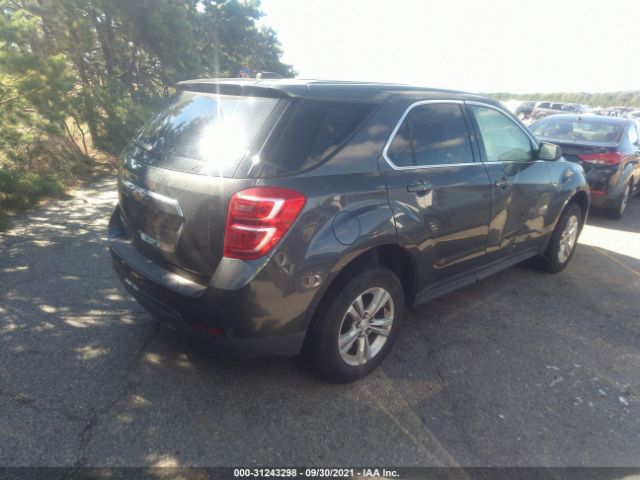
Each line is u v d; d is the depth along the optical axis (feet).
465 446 9.00
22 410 9.26
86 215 22.18
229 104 10.05
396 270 11.52
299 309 9.21
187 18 58.34
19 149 26.81
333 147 9.76
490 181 13.07
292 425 9.27
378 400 10.15
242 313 8.76
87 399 9.68
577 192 17.28
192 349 11.57
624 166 25.82
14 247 17.66
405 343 12.48
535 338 13.05
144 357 11.17
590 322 14.14
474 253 13.20
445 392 10.53
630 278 17.84
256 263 8.63
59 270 15.74
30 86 23.50
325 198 9.24
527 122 107.04
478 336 13.01
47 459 8.16
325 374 10.32
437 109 12.17
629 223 26.86
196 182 9.12
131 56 49.32
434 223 11.45
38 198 23.76
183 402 9.74
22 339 11.67
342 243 9.37
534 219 15.33
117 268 11.26
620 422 9.88
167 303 9.57
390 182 10.46
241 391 10.17
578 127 27.91
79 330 12.17
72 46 36.76
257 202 8.54
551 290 16.30
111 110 34.55
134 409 9.46
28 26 25.82
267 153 8.98
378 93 10.97
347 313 10.08
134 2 42.06
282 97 9.56
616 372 11.65
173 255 9.64
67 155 30.78
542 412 10.05
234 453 8.52
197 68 55.16
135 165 10.89
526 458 8.79
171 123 10.89
